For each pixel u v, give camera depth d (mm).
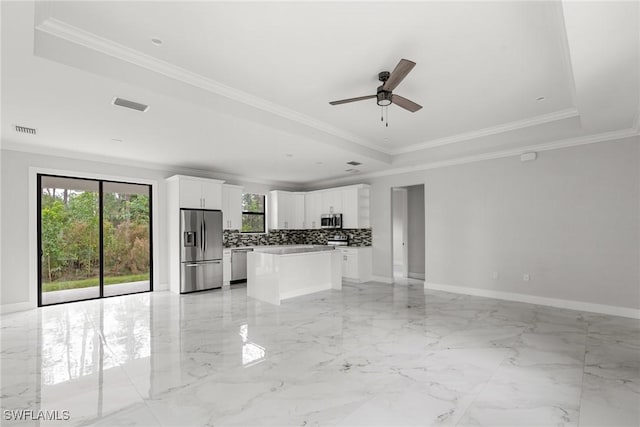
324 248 5863
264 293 5270
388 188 6961
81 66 2434
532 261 4973
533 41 2537
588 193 4461
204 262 6141
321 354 3016
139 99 2994
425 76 3135
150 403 2186
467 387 2381
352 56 2770
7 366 2771
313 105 3869
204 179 6270
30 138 4312
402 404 2158
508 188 5215
